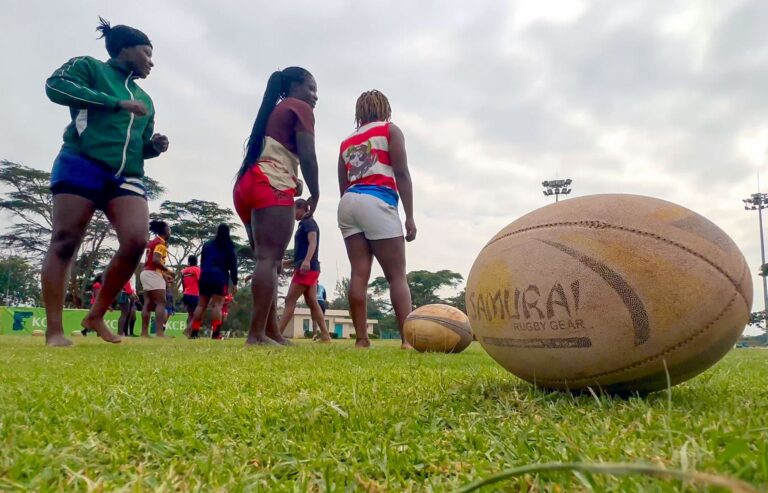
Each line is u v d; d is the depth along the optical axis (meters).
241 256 56.88
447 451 1.57
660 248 2.18
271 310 7.05
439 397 2.35
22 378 3.12
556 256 2.30
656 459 1.35
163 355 5.02
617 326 2.18
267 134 6.24
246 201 6.38
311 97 6.55
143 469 1.41
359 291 6.96
